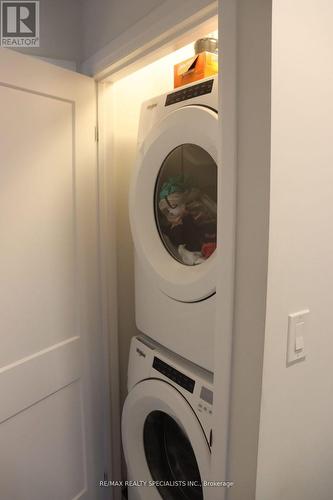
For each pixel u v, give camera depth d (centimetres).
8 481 118
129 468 136
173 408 111
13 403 117
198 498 129
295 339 86
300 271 84
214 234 113
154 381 121
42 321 126
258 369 80
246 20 74
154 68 161
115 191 153
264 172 73
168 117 110
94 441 153
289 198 78
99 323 151
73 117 131
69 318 137
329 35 82
